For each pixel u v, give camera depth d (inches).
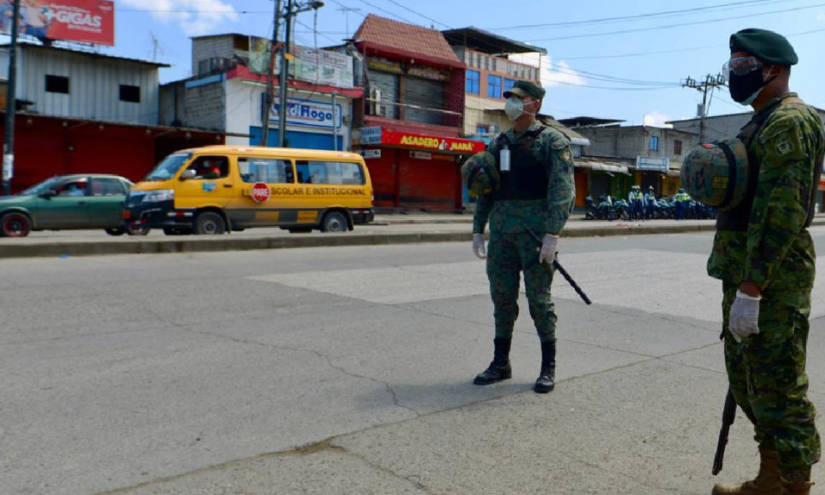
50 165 967.6
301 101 1187.3
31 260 377.7
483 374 167.3
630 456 123.8
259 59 1119.0
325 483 108.8
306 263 393.7
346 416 141.2
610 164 1673.2
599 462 120.6
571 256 471.8
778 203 86.7
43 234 641.0
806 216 88.6
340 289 302.2
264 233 626.2
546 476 114.0
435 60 1392.7
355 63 1289.4
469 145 1354.6
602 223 1126.4
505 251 162.6
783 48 91.9
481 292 305.0
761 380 93.6
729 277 97.7
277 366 177.9
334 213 615.2
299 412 142.9
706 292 322.3
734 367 101.4
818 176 90.4
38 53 1040.2
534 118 158.4
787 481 94.6
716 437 134.9
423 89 1424.7
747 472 117.8
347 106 1256.8
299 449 123.0
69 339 200.5
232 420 137.1
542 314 160.7
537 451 124.7
